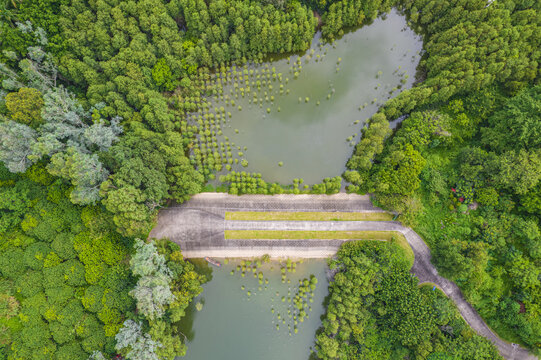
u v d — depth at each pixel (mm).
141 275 41312
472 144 50250
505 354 44000
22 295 41312
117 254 44844
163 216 50062
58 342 40719
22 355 39250
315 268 50406
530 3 45469
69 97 45219
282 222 50281
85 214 44344
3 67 41094
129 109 47812
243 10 47719
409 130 48375
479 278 42812
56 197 44562
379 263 46250
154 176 43688
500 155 46031
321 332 49312
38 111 40594
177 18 50094
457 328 43750
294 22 50000
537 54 45500
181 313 45125
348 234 49875
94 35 45281
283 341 49625
